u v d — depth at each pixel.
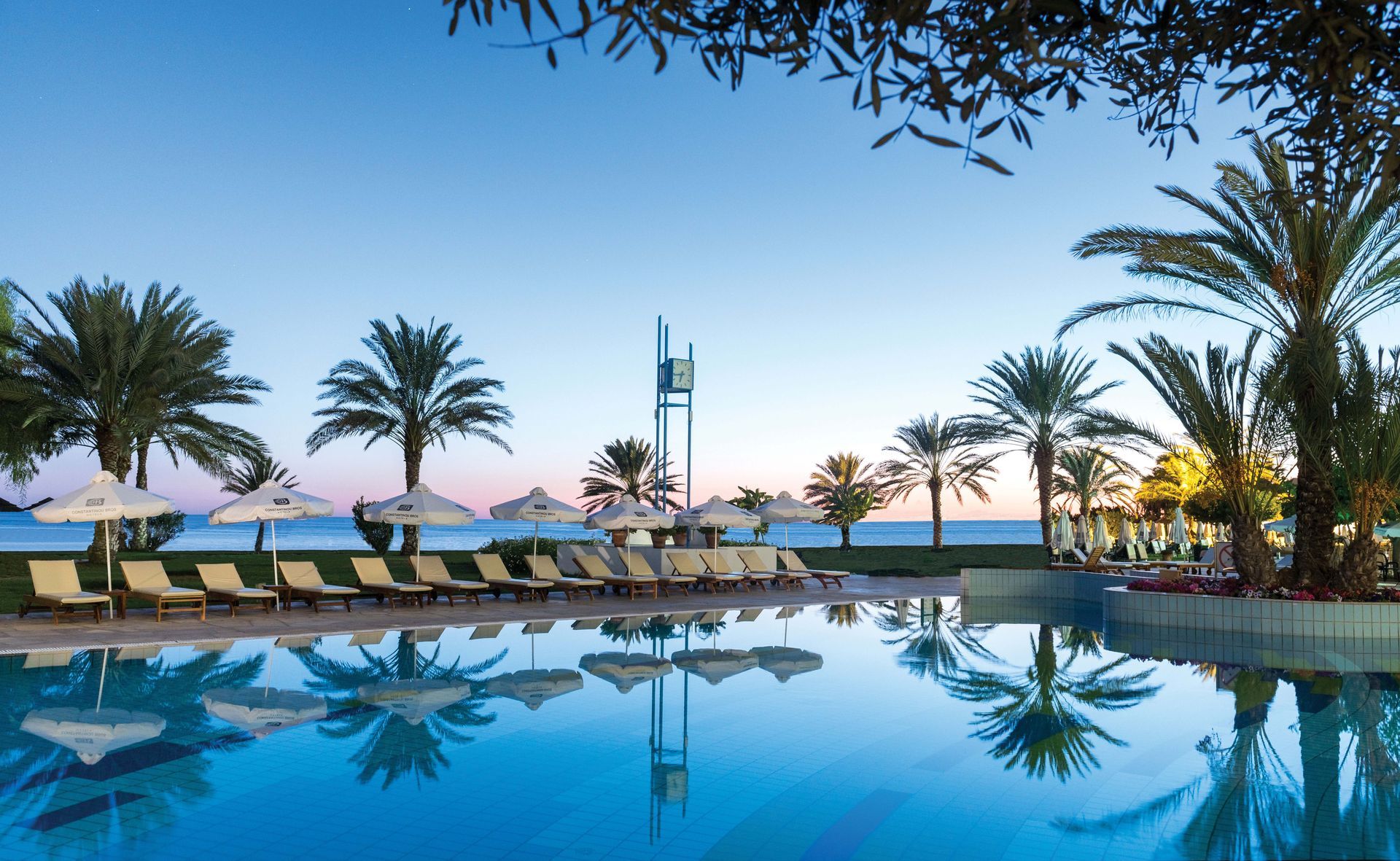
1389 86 2.58
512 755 6.55
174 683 9.18
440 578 17.50
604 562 21.88
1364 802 5.59
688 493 27.61
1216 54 2.69
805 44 2.45
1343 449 13.91
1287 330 14.68
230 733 7.12
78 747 6.66
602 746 6.82
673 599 18.78
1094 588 19.50
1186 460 16.27
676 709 8.16
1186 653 11.94
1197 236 14.73
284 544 79.75
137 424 23.42
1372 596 13.92
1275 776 6.12
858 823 5.21
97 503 14.11
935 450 36.81
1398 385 13.79
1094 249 15.12
